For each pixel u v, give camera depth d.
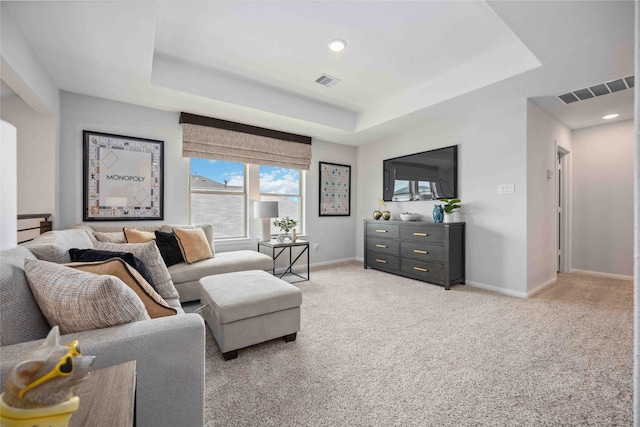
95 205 3.05
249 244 4.14
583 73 2.54
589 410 1.38
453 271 3.53
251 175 4.16
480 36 2.41
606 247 4.01
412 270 3.90
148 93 2.93
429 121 3.87
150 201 3.36
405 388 1.54
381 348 1.98
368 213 5.19
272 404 1.42
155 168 3.39
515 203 3.23
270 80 3.22
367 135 4.59
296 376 1.65
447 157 3.85
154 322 1.00
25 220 2.69
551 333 2.20
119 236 2.80
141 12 1.76
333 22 2.20
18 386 0.43
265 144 4.16
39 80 2.31
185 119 3.49
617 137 3.93
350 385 1.57
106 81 2.68
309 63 2.84
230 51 2.62
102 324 0.94
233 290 2.03
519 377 1.64
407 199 4.42
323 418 1.33
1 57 1.72
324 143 4.98
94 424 0.52
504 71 2.62
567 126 4.11
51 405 0.44
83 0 1.65
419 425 1.28
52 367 0.44
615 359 1.82
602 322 2.41
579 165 4.23
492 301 2.98
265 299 1.94
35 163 2.70
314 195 4.87
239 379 1.62
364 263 4.66
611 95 3.04
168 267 2.87
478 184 3.55
